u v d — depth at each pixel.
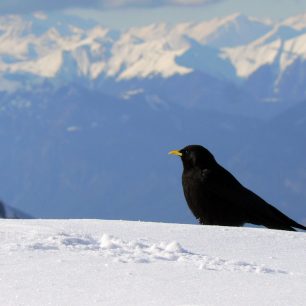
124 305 5.65
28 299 5.79
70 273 6.71
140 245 8.23
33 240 8.16
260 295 6.06
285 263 8.30
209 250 9.05
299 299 5.93
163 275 6.76
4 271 6.76
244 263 7.53
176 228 10.41
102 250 7.83
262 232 10.35
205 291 6.18
